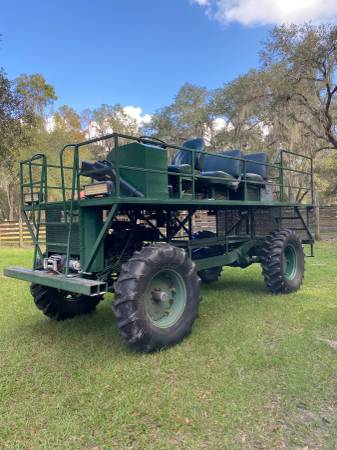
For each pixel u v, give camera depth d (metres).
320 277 6.91
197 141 4.82
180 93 29.42
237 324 4.19
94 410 2.58
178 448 2.21
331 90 14.77
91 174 3.94
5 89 12.85
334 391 2.78
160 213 4.81
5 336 4.02
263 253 5.63
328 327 4.10
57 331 4.15
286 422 2.43
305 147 17.20
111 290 3.96
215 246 5.95
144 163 3.62
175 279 3.78
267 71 16.59
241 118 18.55
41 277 3.63
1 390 2.88
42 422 2.47
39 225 4.09
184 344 3.66
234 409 2.56
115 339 3.85
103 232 3.42
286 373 3.04
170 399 2.68
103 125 38.03
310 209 6.76
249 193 5.44
